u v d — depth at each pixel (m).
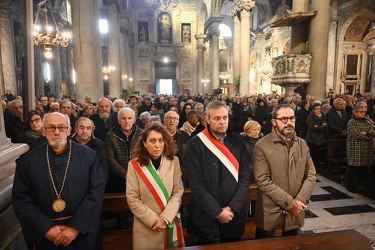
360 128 4.72
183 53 32.00
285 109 2.42
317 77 9.10
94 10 11.59
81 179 2.10
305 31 9.77
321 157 6.62
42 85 17.48
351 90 19.56
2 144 2.24
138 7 30.55
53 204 2.00
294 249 1.80
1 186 2.19
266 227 2.46
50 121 2.04
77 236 2.02
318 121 6.30
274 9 24.17
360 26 18.47
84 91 9.59
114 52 16.72
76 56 9.51
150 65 31.52
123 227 3.33
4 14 13.43
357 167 5.08
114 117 5.00
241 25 17.77
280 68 9.95
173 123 3.94
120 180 3.39
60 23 20.39
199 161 2.36
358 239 1.90
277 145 2.47
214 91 20.91
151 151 2.26
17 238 2.35
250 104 11.37
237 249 1.80
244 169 2.45
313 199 4.85
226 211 2.22
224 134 2.49
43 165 2.03
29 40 3.48
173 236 2.24
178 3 31.19
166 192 2.25
